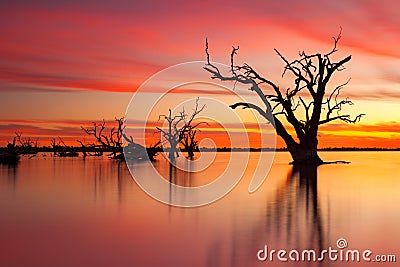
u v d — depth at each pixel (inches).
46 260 373.4
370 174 1395.2
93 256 387.2
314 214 619.8
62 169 1664.6
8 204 709.9
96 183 1083.3
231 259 380.8
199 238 458.6
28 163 2237.9
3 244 430.0
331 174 1396.4
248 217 595.2
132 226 526.6
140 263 367.2
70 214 612.7
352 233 489.4
